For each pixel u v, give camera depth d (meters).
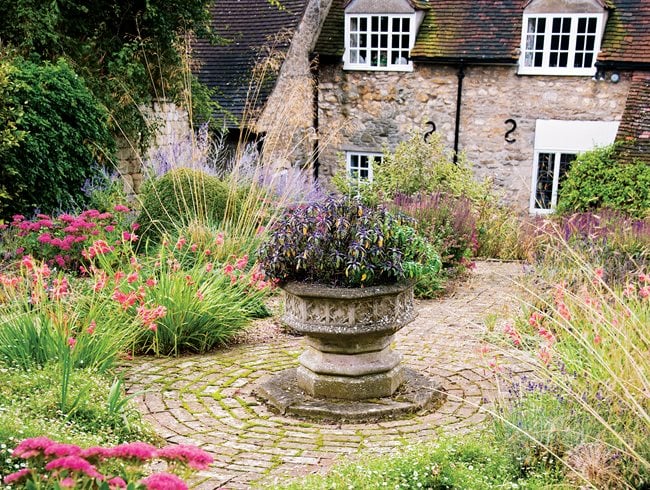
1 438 3.73
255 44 19.81
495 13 18.34
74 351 5.54
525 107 18.08
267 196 9.87
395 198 11.66
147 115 14.39
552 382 4.88
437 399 5.57
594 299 5.70
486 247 11.53
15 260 8.27
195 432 4.97
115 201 11.34
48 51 12.80
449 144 18.78
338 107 19.61
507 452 4.21
